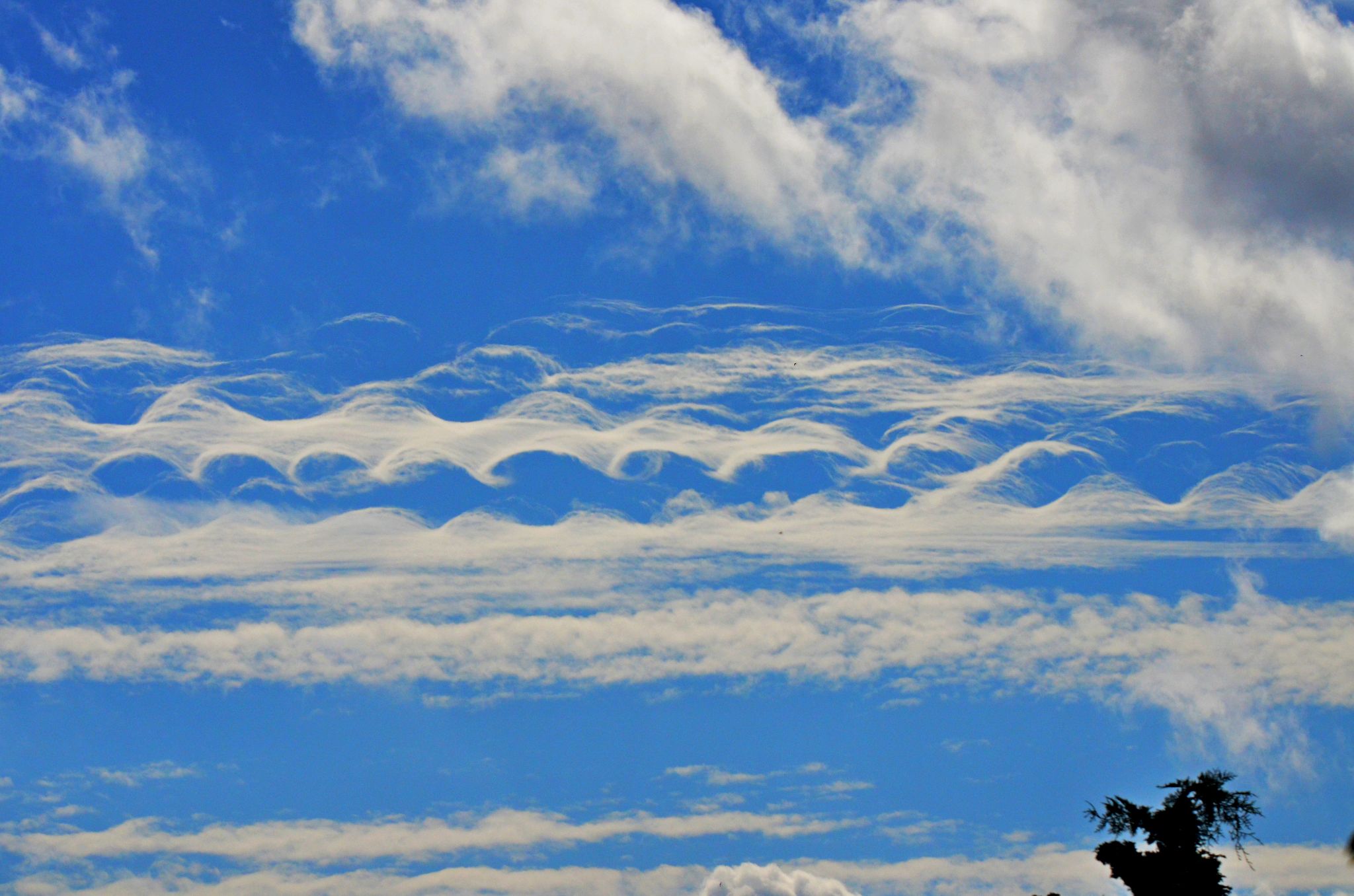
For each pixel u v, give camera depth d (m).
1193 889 62.44
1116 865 64.44
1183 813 63.84
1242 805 63.91
